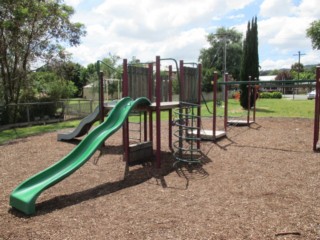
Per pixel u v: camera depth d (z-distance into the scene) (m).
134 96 7.05
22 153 8.03
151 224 3.57
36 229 3.56
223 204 4.15
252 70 20.84
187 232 3.34
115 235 3.33
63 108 17.42
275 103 26.20
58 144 9.21
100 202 4.39
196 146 7.95
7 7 14.12
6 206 4.37
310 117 14.84
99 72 8.52
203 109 20.67
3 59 15.19
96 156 7.34
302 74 64.75
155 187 5.00
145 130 7.71
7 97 15.87
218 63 56.06
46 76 17.77
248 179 5.29
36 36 15.66
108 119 5.87
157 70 6.14
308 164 6.20
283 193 4.56
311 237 3.18
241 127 11.93
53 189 5.05
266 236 3.21
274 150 7.59
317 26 42.16
